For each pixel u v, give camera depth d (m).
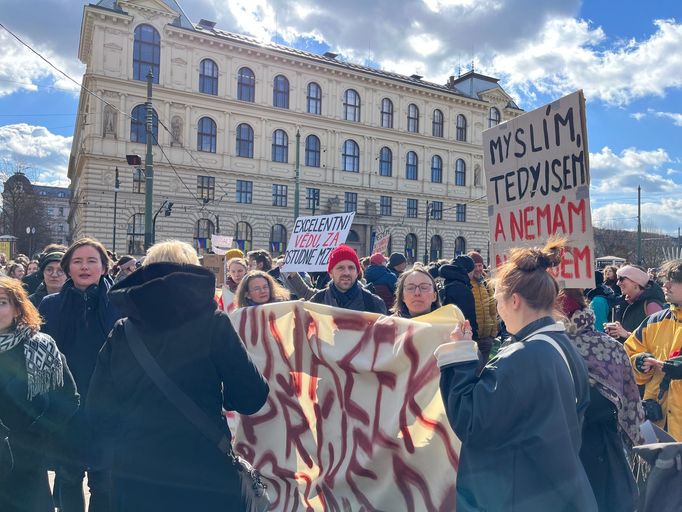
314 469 3.14
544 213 2.90
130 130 32.84
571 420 1.74
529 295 1.90
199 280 2.03
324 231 6.65
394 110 43.47
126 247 32.91
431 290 3.69
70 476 2.99
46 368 2.63
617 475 2.24
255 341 3.43
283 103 38.69
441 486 2.57
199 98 34.91
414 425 2.70
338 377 3.07
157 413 1.97
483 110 47.91
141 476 1.97
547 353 1.78
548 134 2.88
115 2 32.81
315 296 4.77
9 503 2.55
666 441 2.37
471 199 47.41
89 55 35.06
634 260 56.69
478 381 1.85
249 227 37.53
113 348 2.11
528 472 1.73
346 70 40.31
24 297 2.69
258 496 2.23
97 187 32.03
